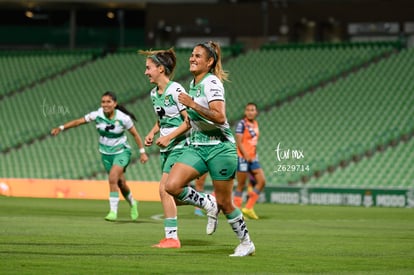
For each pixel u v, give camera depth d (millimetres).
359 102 55156
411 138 49625
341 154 49750
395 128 50344
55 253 15828
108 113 26812
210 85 15531
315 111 55656
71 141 60219
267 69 61812
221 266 14312
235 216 16031
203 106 15680
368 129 52125
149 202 43844
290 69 60969
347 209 38719
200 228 24641
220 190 15836
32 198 46281
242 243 16234
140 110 61500
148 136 19688
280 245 19000
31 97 66500
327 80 58719
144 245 17984
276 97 58500
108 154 27328
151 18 72625
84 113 62969
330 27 69312
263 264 14797
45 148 59562
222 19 71438
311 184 48531
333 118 54344
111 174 26953
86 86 66312
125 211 34594
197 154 15820
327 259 15883
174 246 17578
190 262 14758
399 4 67625
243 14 71000
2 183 49562
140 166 54344
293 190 44156
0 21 85938
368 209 38812
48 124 62812
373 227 26266
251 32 70875
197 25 71750
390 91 55406
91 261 14516
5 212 32375
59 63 70375
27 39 81938
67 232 21547
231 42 71312
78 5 76438
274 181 49531
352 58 59969
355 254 16984
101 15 85250
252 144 30891
